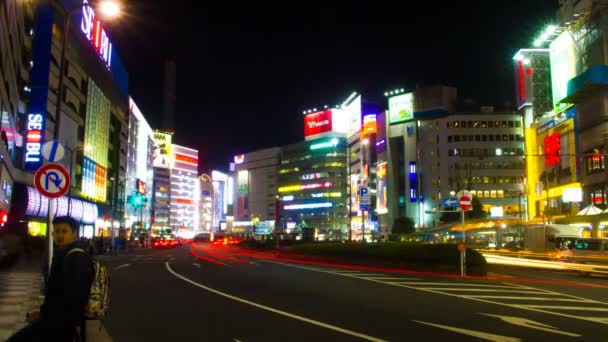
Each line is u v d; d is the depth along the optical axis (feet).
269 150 579.48
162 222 552.82
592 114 201.46
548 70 278.46
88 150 204.74
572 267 90.17
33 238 141.59
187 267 97.50
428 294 52.39
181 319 36.73
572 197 202.28
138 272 83.97
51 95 159.63
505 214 341.82
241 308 42.16
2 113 104.32
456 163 348.18
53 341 14.08
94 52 209.97
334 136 500.33
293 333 31.50
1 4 88.02
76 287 14.24
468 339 29.94
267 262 117.29
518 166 347.15
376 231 395.14
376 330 32.45
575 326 34.76
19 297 48.67
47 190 34.91
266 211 570.87
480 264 77.87
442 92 362.74
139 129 391.65
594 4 205.87
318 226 491.31
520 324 35.19
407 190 361.51
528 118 276.21
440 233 238.48
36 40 155.53
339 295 51.29
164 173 563.89
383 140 386.32
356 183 425.69
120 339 29.91
